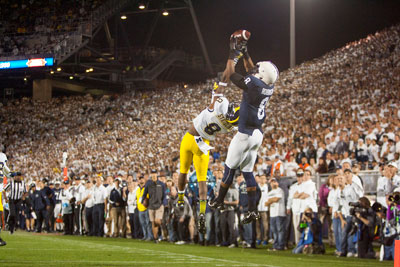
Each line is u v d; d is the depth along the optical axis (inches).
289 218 565.9
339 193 477.7
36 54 1422.2
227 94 1130.0
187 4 1668.3
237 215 566.6
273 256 444.1
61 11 1539.1
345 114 776.9
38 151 1347.2
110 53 1710.1
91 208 741.3
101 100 1499.8
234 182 564.7
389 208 414.6
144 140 1176.2
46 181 866.8
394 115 691.4
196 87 1392.7
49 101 1569.9
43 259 371.6
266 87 215.2
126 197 700.7
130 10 1717.5
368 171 539.2
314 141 694.5
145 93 1451.8
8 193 718.5
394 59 963.3
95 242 583.5
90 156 1187.3
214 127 232.4
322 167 593.6
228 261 379.9
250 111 217.6
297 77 1135.6
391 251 418.0
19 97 1809.8
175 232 613.3
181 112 1263.5
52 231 852.6
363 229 446.9
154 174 590.9
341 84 977.5
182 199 251.9
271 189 585.6
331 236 557.6
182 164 244.4
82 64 1552.7
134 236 684.7
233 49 220.7
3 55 1502.2
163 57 1781.5
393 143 578.9
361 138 647.8
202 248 523.2
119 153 1151.0
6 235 695.1
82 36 1473.9
